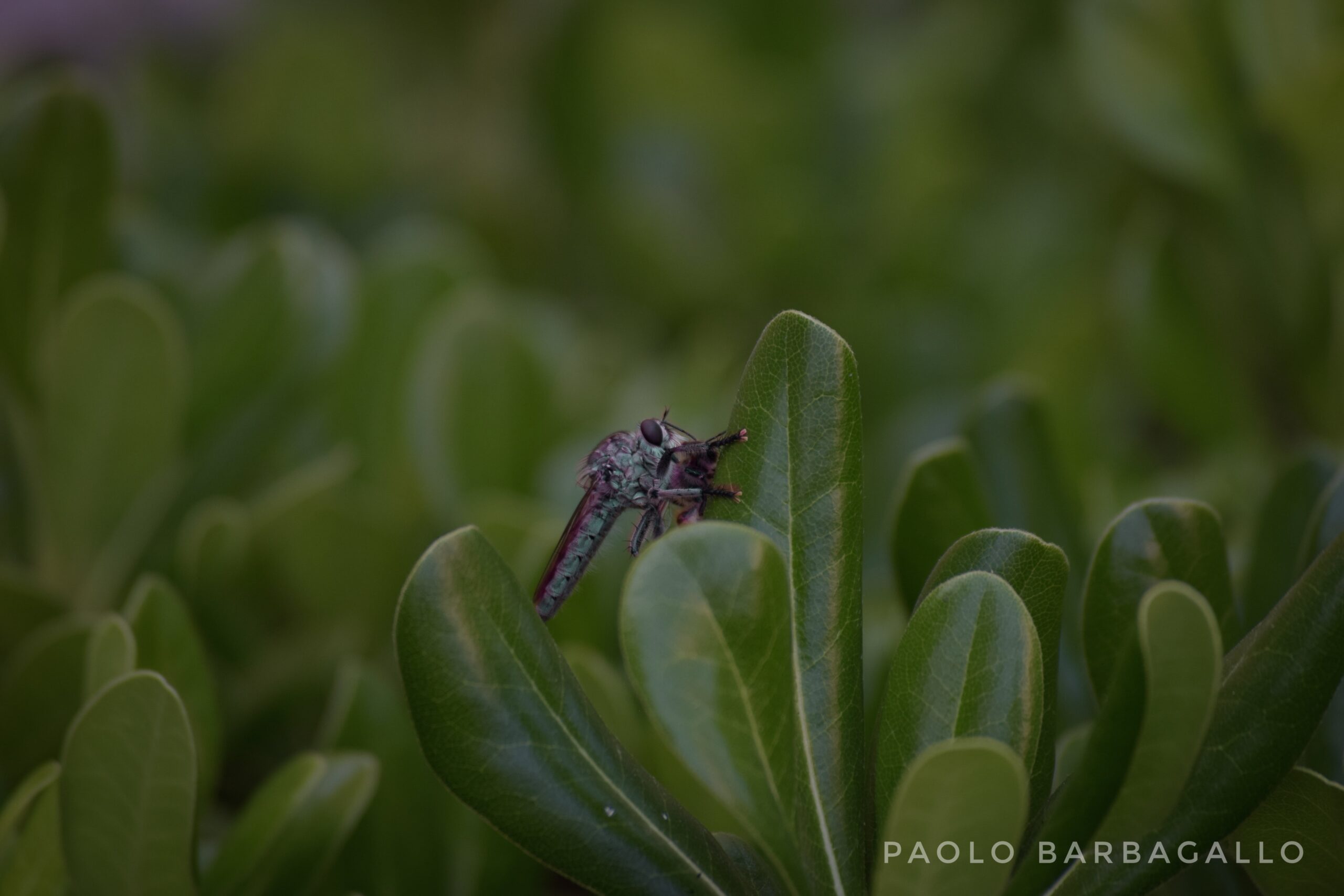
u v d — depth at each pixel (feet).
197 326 2.00
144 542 1.95
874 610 1.95
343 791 1.72
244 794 1.93
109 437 1.94
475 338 2.05
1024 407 1.85
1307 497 1.77
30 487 1.96
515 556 1.89
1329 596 1.60
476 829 1.79
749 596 1.58
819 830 1.61
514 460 2.05
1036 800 1.61
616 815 1.60
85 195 1.95
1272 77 2.06
